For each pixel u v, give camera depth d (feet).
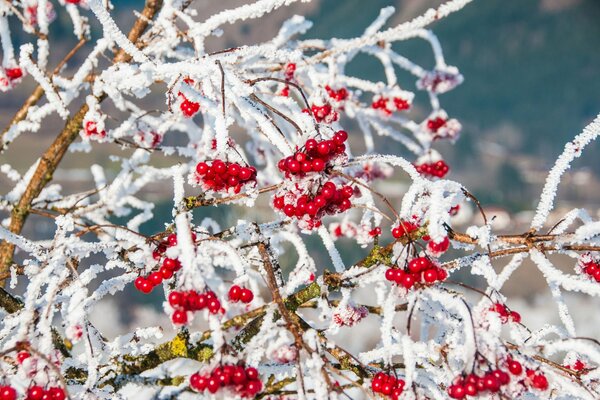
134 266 7.15
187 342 7.22
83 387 6.62
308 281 8.30
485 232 6.44
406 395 5.72
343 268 8.33
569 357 7.04
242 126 11.34
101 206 12.35
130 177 12.21
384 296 8.86
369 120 12.46
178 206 6.41
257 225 7.09
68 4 11.09
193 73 6.81
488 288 6.44
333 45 11.87
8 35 11.07
